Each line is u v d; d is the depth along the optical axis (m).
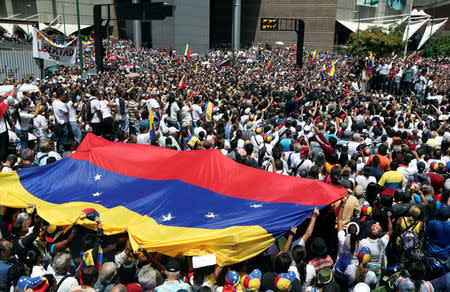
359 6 79.12
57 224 5.86
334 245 6.38
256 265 6.04
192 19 71.62
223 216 5.75
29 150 8.25
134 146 8.12
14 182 7.14
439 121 13.84
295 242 5.68
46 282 4.45
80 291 4.41
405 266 6.08
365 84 25.31
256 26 83.56
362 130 11.10
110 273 4.57
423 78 23.45
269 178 6.88
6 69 27.67
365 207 6.38
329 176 7.89
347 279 5.64
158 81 24.17
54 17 73.69
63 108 10.70
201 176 7.07
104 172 7.41
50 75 27.66
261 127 10.88
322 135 9.53
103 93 14.20
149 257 5.36
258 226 5.36
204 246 5.14
